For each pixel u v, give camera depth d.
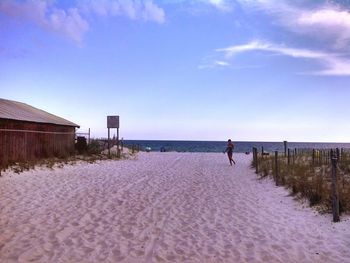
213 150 90.81
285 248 8.22
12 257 7.36
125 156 34.28
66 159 25.97
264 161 25.36
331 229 9.52
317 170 18.45
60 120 29.77
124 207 12.24
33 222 9.98
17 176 17.72
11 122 22.22
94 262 7.23
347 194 11.80
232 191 15.92
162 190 15.84
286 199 13.74
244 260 7.49
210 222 10.52
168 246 8.34
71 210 11.55
